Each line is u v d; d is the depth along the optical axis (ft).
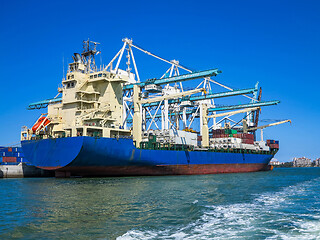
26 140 172.04
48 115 184.24
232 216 57.21
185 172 195.21
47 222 53.31
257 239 42.50
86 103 176.65
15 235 45.37
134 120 180.34
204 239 42.65
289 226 49.37
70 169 155.84
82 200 77.66
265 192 96.78
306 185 124.67
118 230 47.57
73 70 181.68
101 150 150.92
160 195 86.33
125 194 88.53
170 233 45.68
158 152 175.94
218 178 159.74
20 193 95.40
